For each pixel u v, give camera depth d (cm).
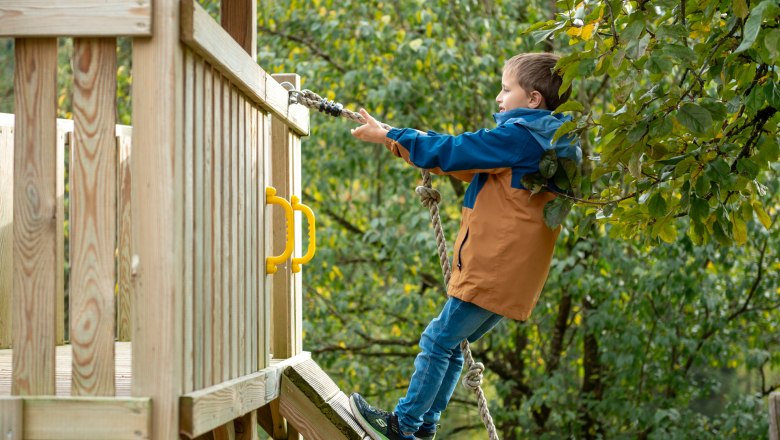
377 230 776
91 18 214
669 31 259
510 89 312
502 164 291
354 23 762
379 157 841
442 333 303
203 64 240
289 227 308
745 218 328
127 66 922
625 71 265
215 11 847
